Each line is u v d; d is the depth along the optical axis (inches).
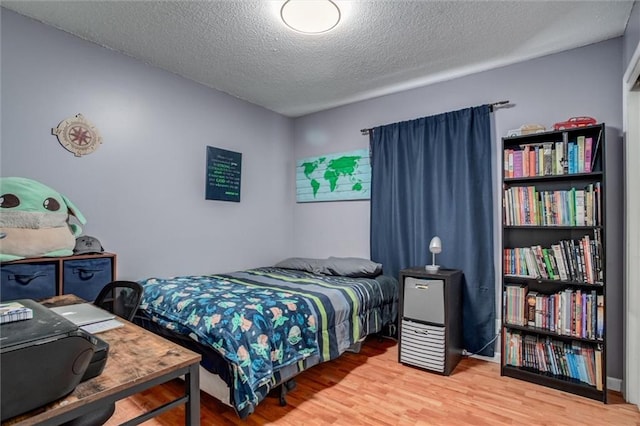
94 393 32.4
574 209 90.5
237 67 113.8
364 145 143.6
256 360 69.4
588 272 87.7
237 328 70.9
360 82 125.3
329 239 153.6
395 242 129.4
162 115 116.0
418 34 92.3
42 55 89.7
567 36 93.3
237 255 141.3
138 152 109.6
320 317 89.4
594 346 88.2
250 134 147.3
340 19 85.0
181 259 121.3
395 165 130.2
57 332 30.5
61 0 80.2
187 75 120.9
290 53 103.8
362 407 79.7
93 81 99.3
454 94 121.6
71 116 95.0
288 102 147.4
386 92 135.3
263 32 92.0
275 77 121.6
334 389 88.6
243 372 66.3
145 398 81.2
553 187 99.4
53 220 83.3
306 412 77.3
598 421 74.8
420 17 84.4
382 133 135.4
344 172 148.6
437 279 100.3
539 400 83.5
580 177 93.0
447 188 117.7
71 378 30.7
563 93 101.3
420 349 101.9
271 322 76.9
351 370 100.7
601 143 86.9
